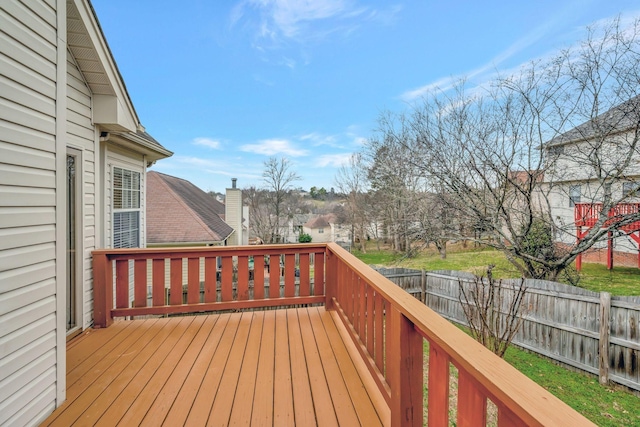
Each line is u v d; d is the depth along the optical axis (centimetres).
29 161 152
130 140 421
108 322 292
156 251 306
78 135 309
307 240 2772
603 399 378
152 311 305
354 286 238
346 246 2220
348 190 2150
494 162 703
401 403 135
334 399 178
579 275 770
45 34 163
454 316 618
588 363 433
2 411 134
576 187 716
